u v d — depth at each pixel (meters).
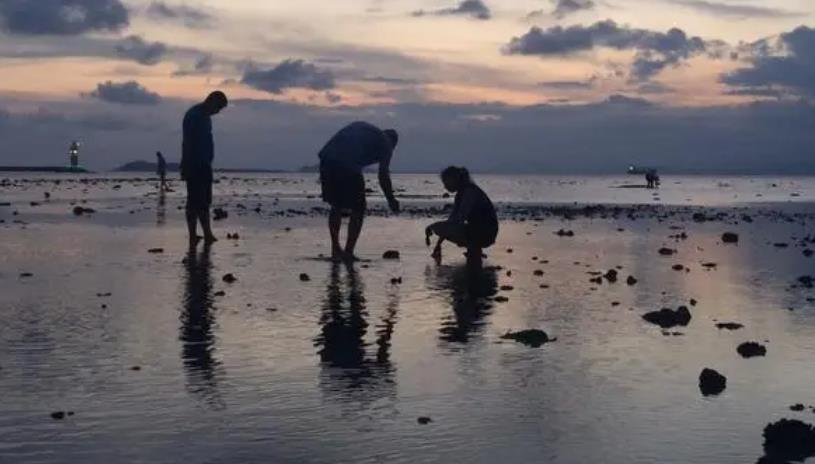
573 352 7.48
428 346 7.66
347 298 10.23
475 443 5.07
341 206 14.05
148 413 5.56
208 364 6.87
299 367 6.81
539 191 72.81
